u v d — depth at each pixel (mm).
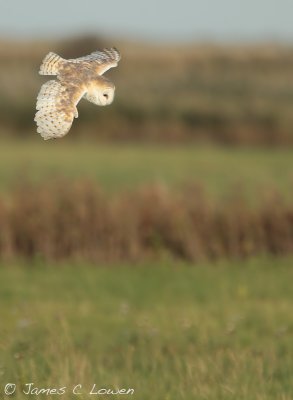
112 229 34406
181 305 27062
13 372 17344
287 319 24578
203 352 20109
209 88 115000
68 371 16969
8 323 23172
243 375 17562
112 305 26797
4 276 31391
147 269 32844
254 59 131250
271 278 31344
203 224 34875
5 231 34562
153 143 89688
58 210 34594
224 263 33906
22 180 36812
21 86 102500
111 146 86125
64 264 33719
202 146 86750
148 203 34781
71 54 97750
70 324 23422
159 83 117875
